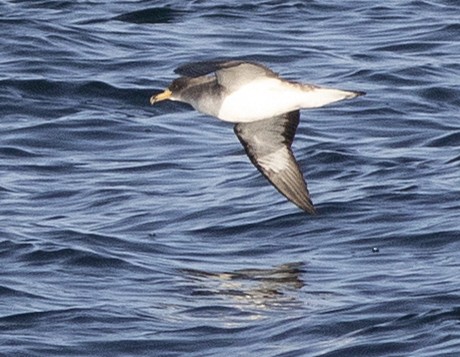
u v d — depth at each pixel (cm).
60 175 2184
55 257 1833
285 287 1727
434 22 2855
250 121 1354
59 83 2519
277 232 1917
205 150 2272
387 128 2350
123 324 1623
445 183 2070
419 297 1658
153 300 1700
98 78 2553
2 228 1936
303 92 1327
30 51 2653
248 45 2739
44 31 2748
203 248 1877
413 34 2788
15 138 2317
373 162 2183
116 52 2677
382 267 1784
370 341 1534
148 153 2272
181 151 2272
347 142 2273
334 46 2733
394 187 2058
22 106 2436
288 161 1465
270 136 1463
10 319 1639
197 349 1559
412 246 1850
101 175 2181
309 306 1656
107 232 1934
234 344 1562
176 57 2664
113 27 2812
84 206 2059
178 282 1756
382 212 1959
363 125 2358
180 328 1608
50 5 2944
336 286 1725
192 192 2092
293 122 1464
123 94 2491
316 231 1912
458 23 2839
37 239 1894
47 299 1702
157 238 1912
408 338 1536
